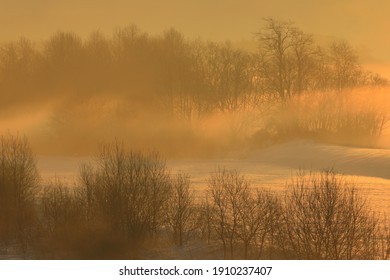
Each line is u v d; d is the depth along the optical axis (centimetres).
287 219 4541
